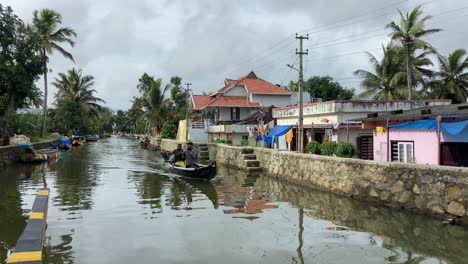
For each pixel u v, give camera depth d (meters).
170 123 59.19
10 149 28.55
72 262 8.37
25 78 27.28
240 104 44.75
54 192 17.14
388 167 14.33
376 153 19.73
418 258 8.75
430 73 38.47
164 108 62.38
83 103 63.78
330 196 16.56
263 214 13.16
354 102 23.47
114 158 36.59
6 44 26.23
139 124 107.25
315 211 13.62
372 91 39.78
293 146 28.36
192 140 46.00
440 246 9.60
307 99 47.56
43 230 9.55
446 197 11.86
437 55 36.88
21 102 29.36
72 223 11.62
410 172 13.41
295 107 28.75
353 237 10.40
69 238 10.09
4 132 29.53
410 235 10.53
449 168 11.97
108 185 19.47
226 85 53.28
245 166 26.47
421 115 16.12
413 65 36.97
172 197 16.31
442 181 12.09
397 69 38.34
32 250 7.85
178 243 9.77
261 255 8.92
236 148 29.27
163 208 14.02
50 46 42.75
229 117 45.41
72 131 66.75
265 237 10.36
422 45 32.31
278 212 13.47
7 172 24.45
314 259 8.66
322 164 18.28
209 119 48.66
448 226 11.33
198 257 8.76
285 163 22.19
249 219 12.40
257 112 42.34
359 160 15.88
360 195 15.40
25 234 8.82
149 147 51.69
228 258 8.70
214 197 16.41
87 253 8.95
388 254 9.02
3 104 28.81
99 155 40.50
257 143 35.09
